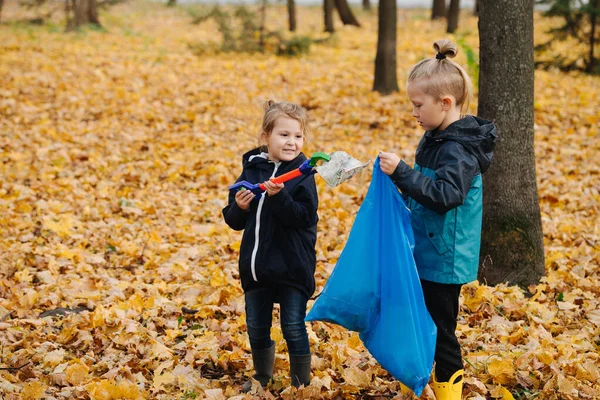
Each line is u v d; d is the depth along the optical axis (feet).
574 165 29.07
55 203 23.20
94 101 39.75
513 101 16.26
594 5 51.85
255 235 10.67
